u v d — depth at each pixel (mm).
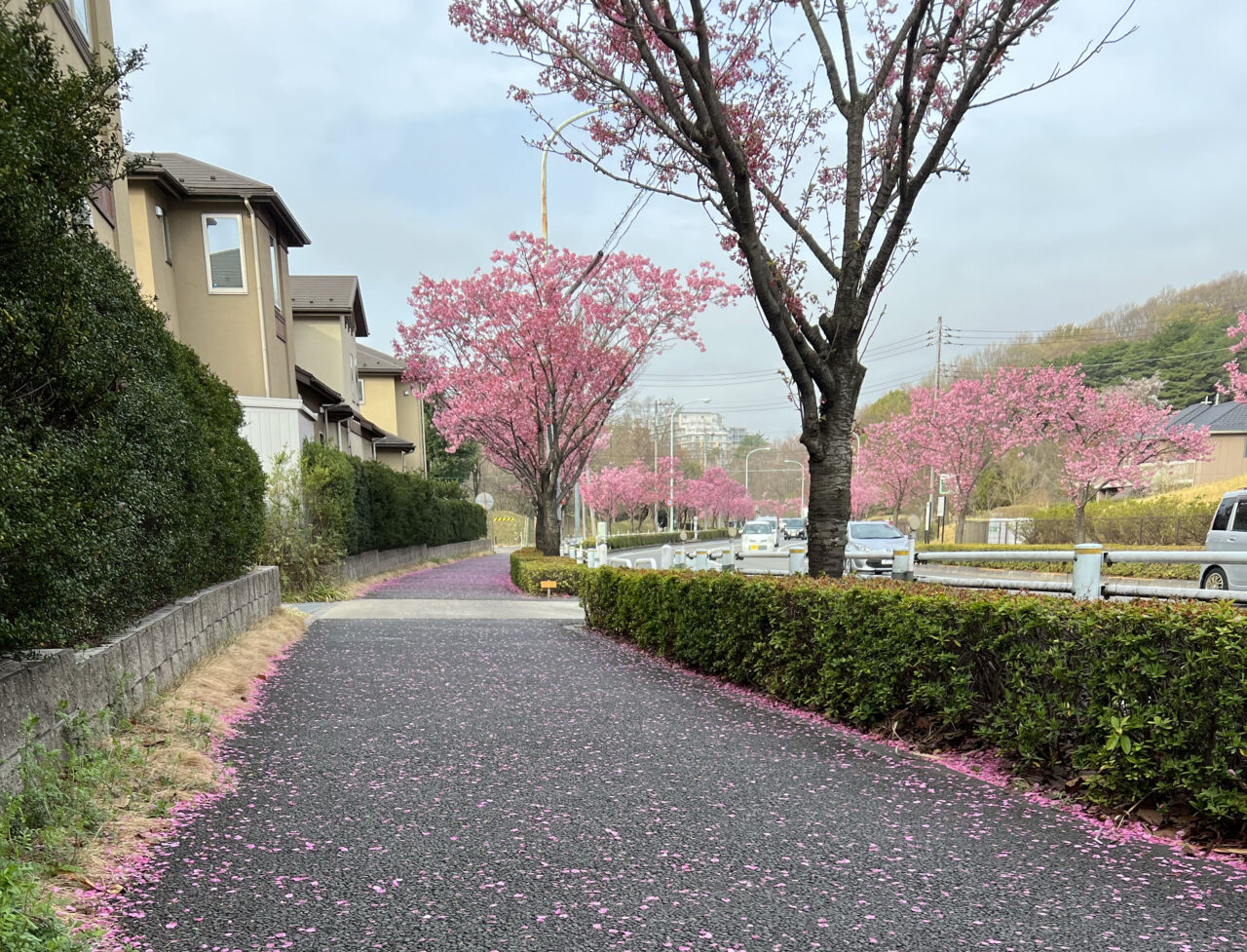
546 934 2525
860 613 5359
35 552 3049
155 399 5352
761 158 7320
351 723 5324
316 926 2553
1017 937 2533
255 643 8016
